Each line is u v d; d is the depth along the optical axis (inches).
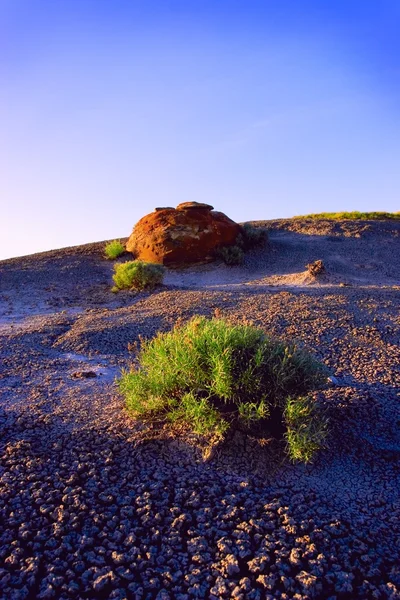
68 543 124.0
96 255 844.0
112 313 455.8
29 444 171.3
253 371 177.8
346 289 503.2
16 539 124.8
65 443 175.5
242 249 829.2
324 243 892.6
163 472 156.9
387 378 252.5
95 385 249.4
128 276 605.6
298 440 160.2
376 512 143.3
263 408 170.9
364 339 329.4
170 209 810.2
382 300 437.1
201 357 185.0
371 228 985.5
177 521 132.8
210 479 154.0
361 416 201.2
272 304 430.0
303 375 187.6
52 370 279.1
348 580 114.4
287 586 111.8
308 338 330.0
